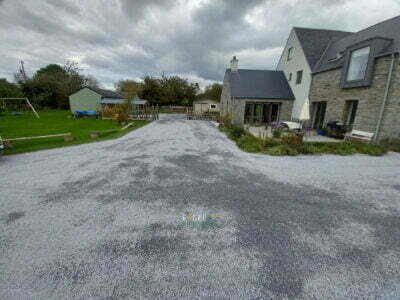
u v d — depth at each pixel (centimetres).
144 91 4306
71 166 596
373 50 967
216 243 275
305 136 1167
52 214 341
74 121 1895
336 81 1249
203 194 423
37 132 1221
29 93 3491
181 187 457
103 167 589
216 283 213
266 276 222
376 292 204
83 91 2555
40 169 568
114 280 215
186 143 967
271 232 301
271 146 855
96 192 426
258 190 448
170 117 2823
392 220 338
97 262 239
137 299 194
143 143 948
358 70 1067
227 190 445
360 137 985
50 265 233
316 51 1617
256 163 655
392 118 948
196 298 196
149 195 415
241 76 1958
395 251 265
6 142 814
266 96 1772
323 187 470
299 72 1708
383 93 946
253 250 263
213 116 2566
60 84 3769
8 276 217
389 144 907
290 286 210
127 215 341
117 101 2619
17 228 302
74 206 368
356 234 299
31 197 401
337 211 364
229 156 739
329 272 229
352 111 1163
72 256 248
